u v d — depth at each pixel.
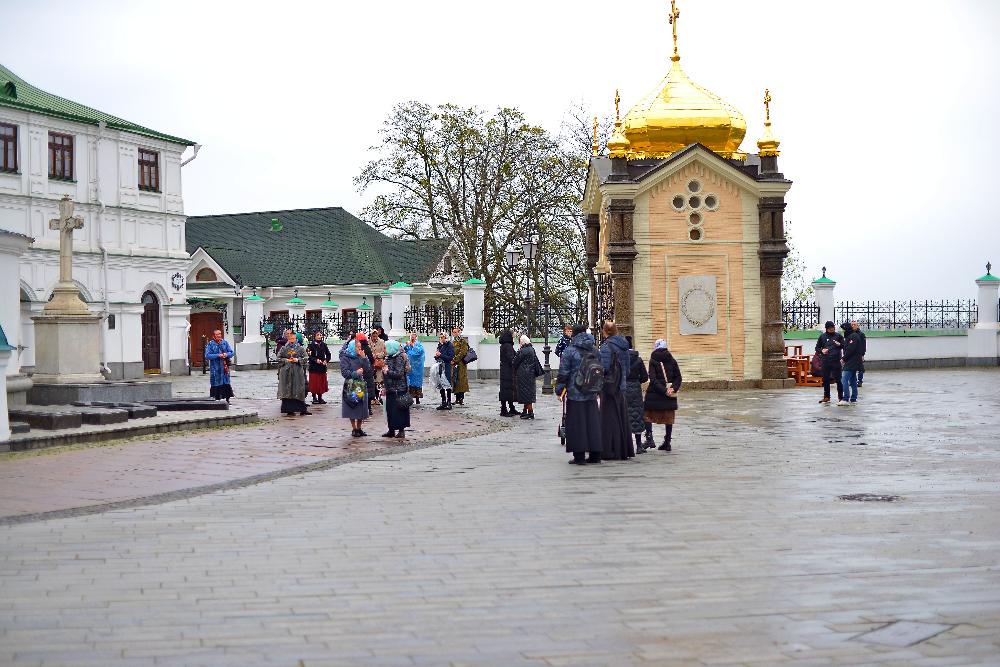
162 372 46.94
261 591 8.45
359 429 21.09
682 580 8.69
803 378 37.50
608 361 17.12
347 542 10.40
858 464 16.33
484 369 44.25
